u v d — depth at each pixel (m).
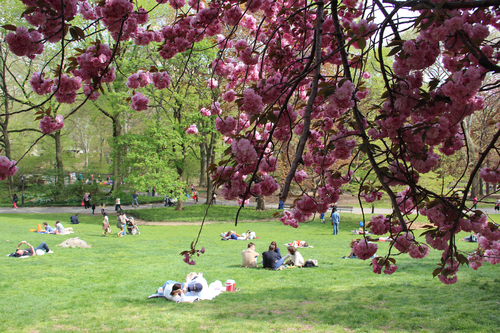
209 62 18.00
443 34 1.97
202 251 2.68
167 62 18.86
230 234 16.33
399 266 9.45
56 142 33.25
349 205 31.44
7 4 21.84
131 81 3.35
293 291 7.52
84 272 9.19
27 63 24.12
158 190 22.86
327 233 18.84
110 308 6.57
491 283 6.77
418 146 2.49
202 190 44.38
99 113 28.59
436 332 4.66
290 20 3.31
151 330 5.35
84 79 2.76
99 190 36.91
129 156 22.53
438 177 14.26
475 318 4.99
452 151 2.71
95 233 17.56
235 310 6.34
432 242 2.79
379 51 2.05
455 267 2.77
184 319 5.86
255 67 3.67
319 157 2.91
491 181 2.64
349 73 2.42
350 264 10.16
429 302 6.03
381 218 2.96
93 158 50.56
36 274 8.83
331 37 3.20
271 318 5.77
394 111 2.34
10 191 33.69
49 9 2.26
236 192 2.25
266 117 2.21
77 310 6.43
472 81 2.02
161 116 24.66
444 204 2.63
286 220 2.60
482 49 2.40
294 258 10.11
